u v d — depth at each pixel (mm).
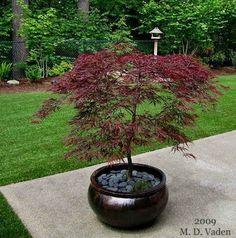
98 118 2592
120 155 2580
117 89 2529
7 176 3613
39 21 9391
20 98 7129
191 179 3580
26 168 3814
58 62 9578
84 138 2777
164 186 2732
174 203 3096
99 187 2654
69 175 3645
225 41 12602
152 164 3949
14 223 2771
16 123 5422
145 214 2602
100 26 10961
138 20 12656
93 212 2938
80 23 10688
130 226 2645
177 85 2572
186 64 2797
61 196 3209
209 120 5680
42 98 7125
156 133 2559
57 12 11398
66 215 2902
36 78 8820
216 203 3104
